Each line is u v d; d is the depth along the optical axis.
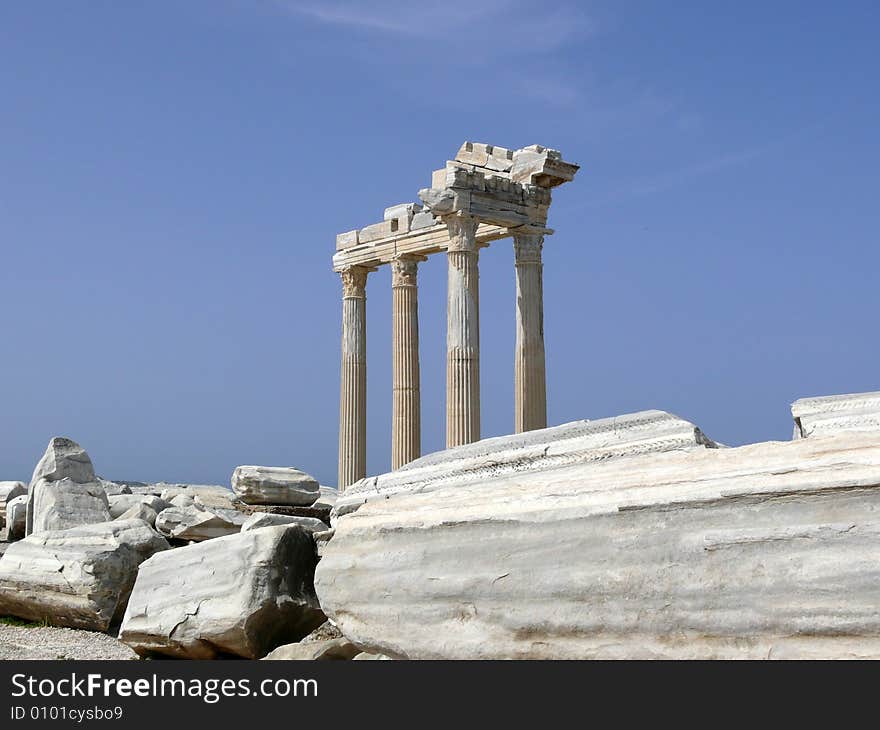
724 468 8.16
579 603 8.29
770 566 7.52
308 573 12.77
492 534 8.96
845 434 7.91
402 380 34.56
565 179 30.72
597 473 8.98
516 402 30.44
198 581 12.69
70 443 22.19
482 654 8.66
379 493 10.89
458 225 29.27
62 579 15.95
